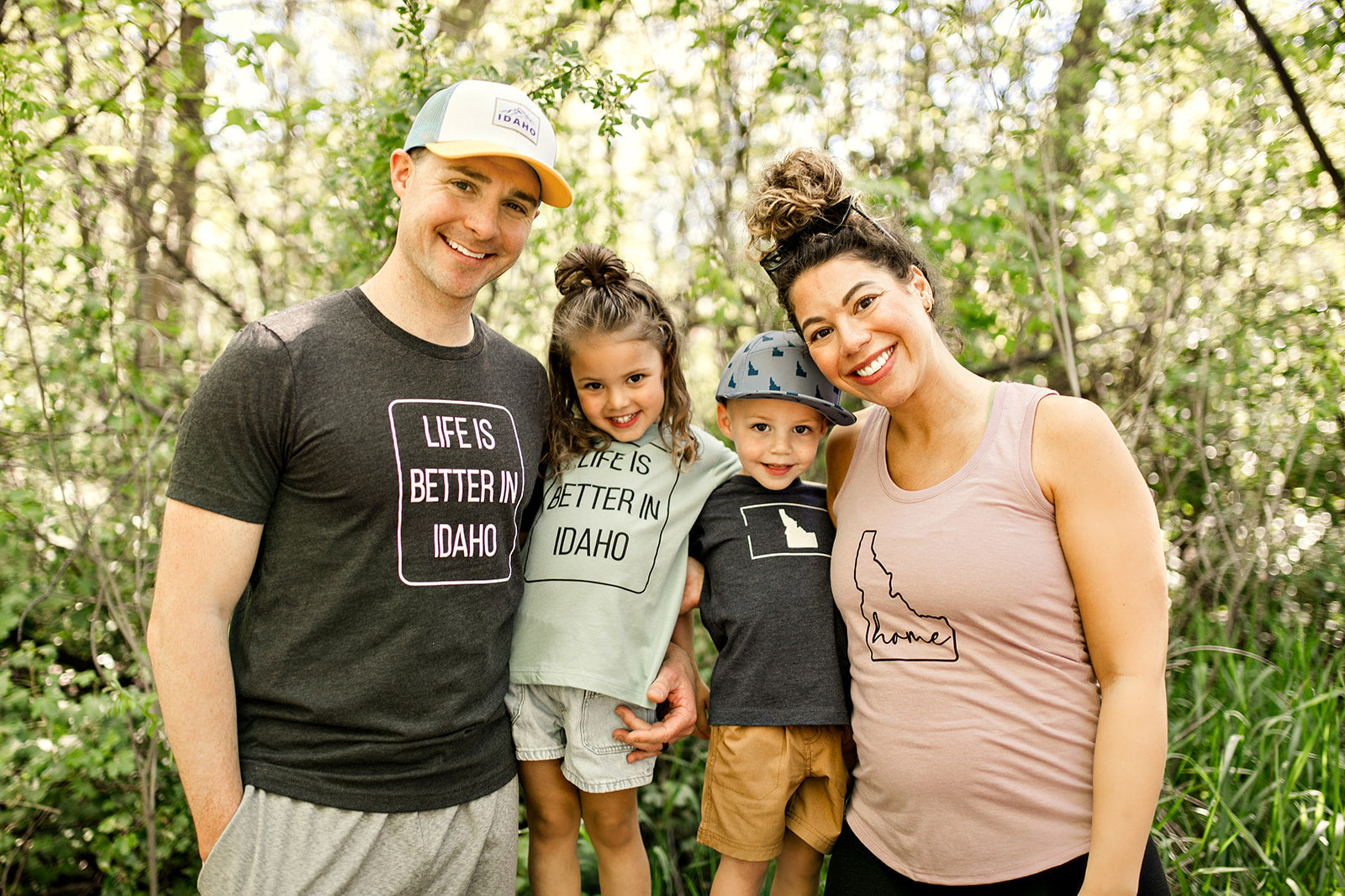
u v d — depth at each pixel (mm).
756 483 2244
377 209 3502
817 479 4023
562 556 2137
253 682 1702
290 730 1687
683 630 2322
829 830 2004
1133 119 4152
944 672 1635
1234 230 4016
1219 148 3797
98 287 3494
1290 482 4172
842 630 1999
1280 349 3861
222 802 1628
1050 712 1588
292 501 1689
